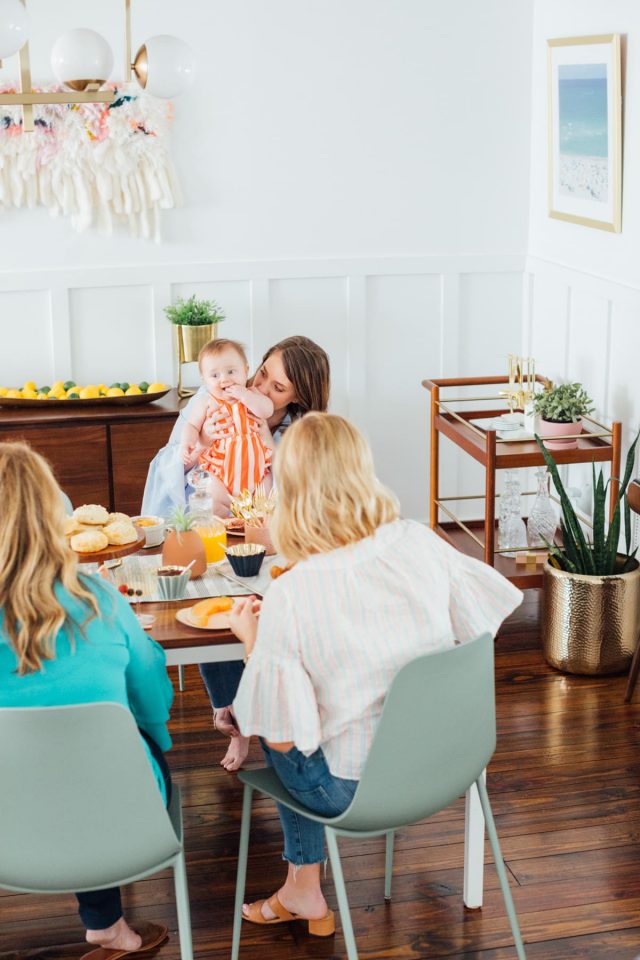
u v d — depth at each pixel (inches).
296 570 78.3
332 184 175.9
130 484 165.9
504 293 185.0
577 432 149.3
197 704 137.1
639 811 112.8
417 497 191.2
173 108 168.2
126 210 168.7
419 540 81.5
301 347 135.3
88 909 89.6
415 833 110.0
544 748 124.6
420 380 186.2
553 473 138.4
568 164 162.7
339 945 94.5
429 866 104.8
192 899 100.4
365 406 185.8
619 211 149.1
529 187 181.0
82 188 166.1
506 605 84.0
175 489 134.2
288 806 83.6
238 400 135.3
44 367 175.2
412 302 182.9
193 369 179.5
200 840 109.0
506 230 182.2
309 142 173.8
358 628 77.0
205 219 174.1
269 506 106.1
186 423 137.5
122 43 164.1
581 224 160.7
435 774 79.7
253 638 86.4
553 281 172.7
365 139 175.0
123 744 71.7
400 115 175.0
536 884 101.7
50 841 73.7
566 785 117.4
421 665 74.5
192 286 176.4
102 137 164.1
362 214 178.1
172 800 85.2
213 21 166.4
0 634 73.9
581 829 109.9
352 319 181.6
